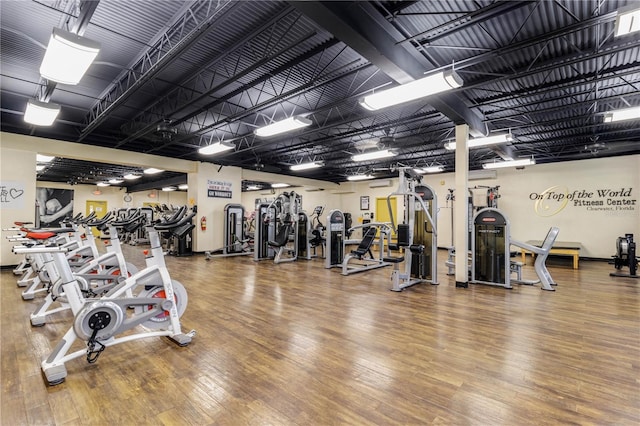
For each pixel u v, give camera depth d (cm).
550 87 461
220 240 991
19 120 642
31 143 660
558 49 375
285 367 238
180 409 185
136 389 207
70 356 228
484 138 571
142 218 403
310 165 929
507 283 513
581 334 308
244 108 589
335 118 643
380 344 282
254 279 575
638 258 770
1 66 438
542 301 433
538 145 791
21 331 308
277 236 804
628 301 436
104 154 767
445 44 367
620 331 316
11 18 335
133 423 173
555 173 918
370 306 404
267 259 838
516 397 199
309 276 609
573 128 649
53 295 325
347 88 502
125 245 1232
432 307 400
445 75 330
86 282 347
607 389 209
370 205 1353
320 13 268
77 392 203
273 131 543
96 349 263
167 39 365
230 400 195
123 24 346
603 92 494
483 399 197
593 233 860
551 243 512
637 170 806
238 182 1051
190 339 282
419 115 598
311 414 181
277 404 191
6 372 228
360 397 199
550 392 205
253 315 363
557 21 323
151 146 822
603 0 289
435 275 541
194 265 738
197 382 216
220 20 297
